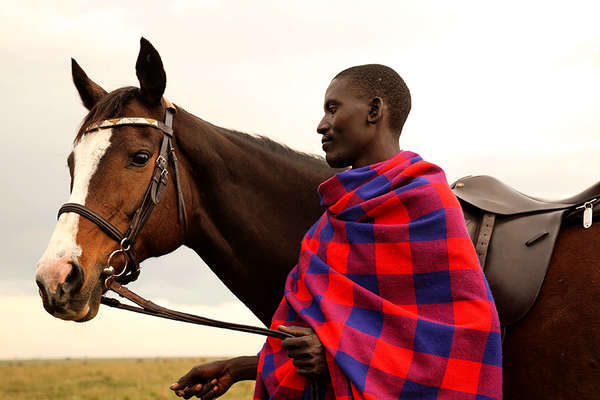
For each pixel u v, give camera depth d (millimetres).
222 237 2984
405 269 2178
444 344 2045
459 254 2152
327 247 2320
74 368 41750
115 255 2576
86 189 2541
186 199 2889
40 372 36719
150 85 2768
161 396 20391
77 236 2463
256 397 2340
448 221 2193
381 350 2068
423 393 2025
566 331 2312
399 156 2383
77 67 2975
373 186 2336
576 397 2262
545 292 2398
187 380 2592
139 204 2643
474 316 2080
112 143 2623
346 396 2035
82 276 2406
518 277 2424
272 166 3037
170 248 2854
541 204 2596
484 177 2762
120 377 30766
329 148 2533
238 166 2979
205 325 2389
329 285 2232
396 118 2533
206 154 2920
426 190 2238
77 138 2682
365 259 2223
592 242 2424
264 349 2395
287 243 2994
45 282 2346
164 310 2438
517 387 2383
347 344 2074
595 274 2334
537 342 2354
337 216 2359
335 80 2578
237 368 2631
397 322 2092
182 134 2895
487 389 2016
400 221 2250
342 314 2145
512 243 2510
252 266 2982
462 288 2123
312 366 2115
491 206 2625
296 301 2295
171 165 2807
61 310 2348
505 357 2418
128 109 2719
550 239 2465
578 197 2572
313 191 3062
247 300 3057
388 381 2027
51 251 2414
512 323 2393
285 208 3027
